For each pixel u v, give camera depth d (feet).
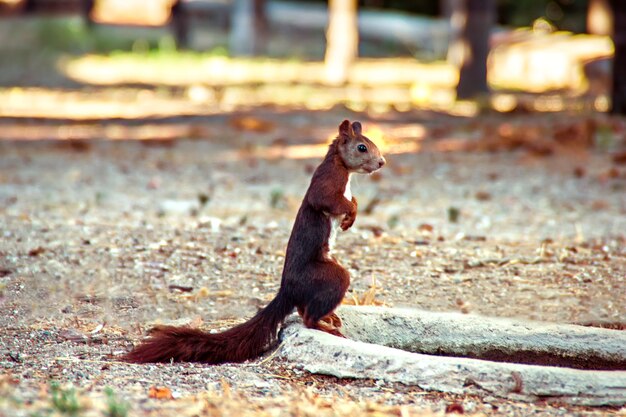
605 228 42.42
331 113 84.48
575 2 154.81
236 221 42.42
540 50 117.91
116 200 47.75
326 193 26.05
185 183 53.67
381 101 93.66
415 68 126.62
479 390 23.04
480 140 68.39
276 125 77.66
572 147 64.44
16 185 51.47
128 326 28.76
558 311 30.53
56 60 124.06
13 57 124.57
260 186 53.11
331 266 25.93
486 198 49.60
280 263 35.37
